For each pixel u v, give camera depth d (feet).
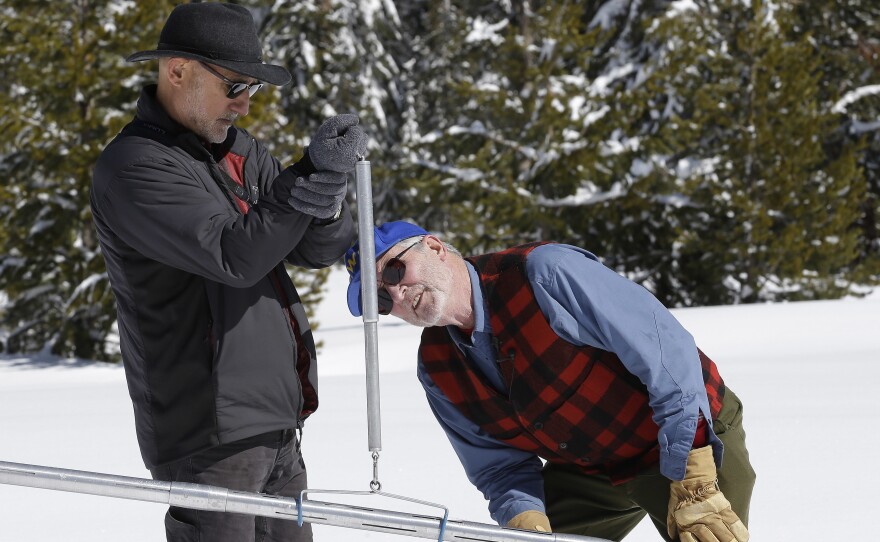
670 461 8.45
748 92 64.95
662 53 73.82
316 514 7.76
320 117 94.17
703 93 64.64
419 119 100.01
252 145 9.58
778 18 65.67
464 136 71.82
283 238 8.02
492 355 9.04
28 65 53.78
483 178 67.97
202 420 8.48
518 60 69.10
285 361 8.82
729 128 66.18
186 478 8.61
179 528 8.66
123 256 8.51
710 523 8.43
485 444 9.80
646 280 69.46
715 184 65.00
